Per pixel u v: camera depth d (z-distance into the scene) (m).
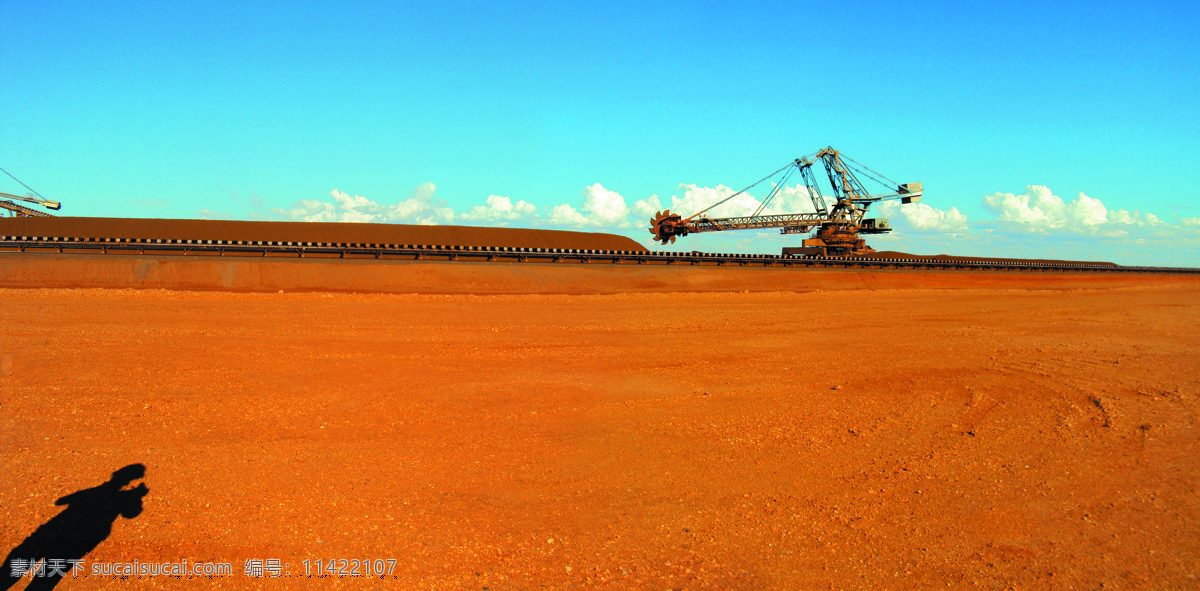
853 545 6.21
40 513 6.19
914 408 11.33
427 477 7.52
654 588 5.38
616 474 7.83
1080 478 8.01
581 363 14.55
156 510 6.39
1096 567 5.85
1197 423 10.48
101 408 9.53
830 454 8.77
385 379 12.21
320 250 33.75
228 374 12.03
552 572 5.57
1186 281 60.06
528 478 7.61
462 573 5.51
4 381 10.80
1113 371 14.96
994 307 31.36
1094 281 53.75
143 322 17.55
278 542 5.90
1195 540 6.41
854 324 23.05
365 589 5.18
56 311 18.88
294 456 7.99
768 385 12.88
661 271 38.28
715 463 8.30
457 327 19.19
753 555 5.98
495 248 38.62
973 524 6.70
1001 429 10.10
